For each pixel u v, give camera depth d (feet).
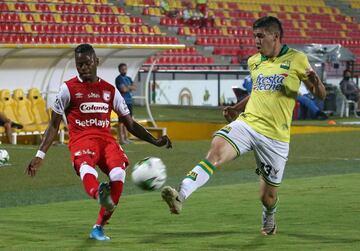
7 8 276.00
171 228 75.36
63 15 289.33
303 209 88.38
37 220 81.15
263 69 68.28
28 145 181.27
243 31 351.25
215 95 284.41
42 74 195.00
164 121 232.53
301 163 148.46
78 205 94.38
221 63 333.83
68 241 67.41
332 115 274.36
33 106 191.93
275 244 65.82
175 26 333.01
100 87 67.51
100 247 64.28
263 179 69.56
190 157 155.43
